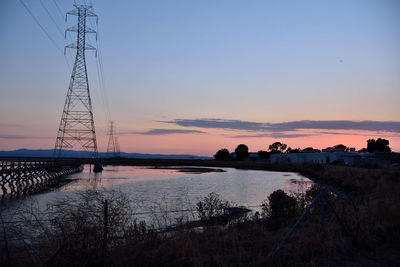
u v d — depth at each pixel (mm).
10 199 26047
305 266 6488
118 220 7762
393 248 8117
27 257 6359
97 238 6750
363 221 9734
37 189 35938
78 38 62781
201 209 11836
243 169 99062
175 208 15711
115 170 87688
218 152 173500
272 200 11938
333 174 44906
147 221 11266
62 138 61594
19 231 6824
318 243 7758
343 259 7160
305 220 10625
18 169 34594
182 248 7211
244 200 26188
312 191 14383
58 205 7965
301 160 108688
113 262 6258
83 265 6121
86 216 7270
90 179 51344
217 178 56375
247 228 9922
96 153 73688
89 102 63906
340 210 10852
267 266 6473
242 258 6914
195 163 139750
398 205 11828
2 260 6062
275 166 102938
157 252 6875
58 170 55750
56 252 6297
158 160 159375
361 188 25516
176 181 47969
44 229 6953
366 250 7863
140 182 45375
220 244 8008
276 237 8406
